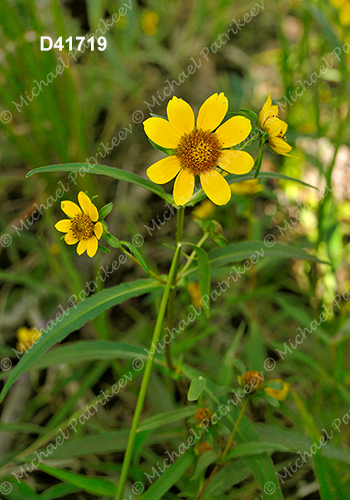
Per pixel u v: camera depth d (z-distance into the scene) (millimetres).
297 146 523
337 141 392
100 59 630
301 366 434
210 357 415
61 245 425
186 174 252
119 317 500
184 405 331
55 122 465
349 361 416
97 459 391
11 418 410
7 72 462
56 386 406
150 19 644
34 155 490
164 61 657
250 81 635
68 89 459
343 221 524
